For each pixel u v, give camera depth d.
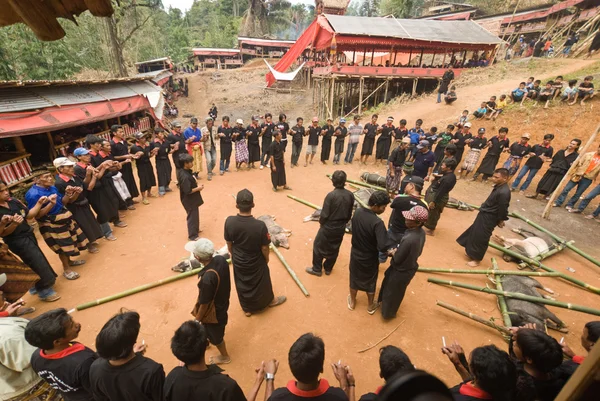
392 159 8.62
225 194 8.91
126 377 2.06
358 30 18.78
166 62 36.31
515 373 1.89
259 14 55.16
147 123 16.08
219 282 3.23
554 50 22.03
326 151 11.80
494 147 9.62
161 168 8.58
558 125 10.95
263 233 3.95
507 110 12.48
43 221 4.83
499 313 4.64
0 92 8.53
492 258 5.72
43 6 1.21
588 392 0.81
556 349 2.17
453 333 4.28
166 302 4.75
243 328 4.28
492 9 35.50
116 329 2.00
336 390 2.02
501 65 19.23
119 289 4.99
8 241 4.25
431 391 0.79
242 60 45.91
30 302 4.66
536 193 8.82
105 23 23.50
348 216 4.93
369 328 4.33
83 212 5.61
